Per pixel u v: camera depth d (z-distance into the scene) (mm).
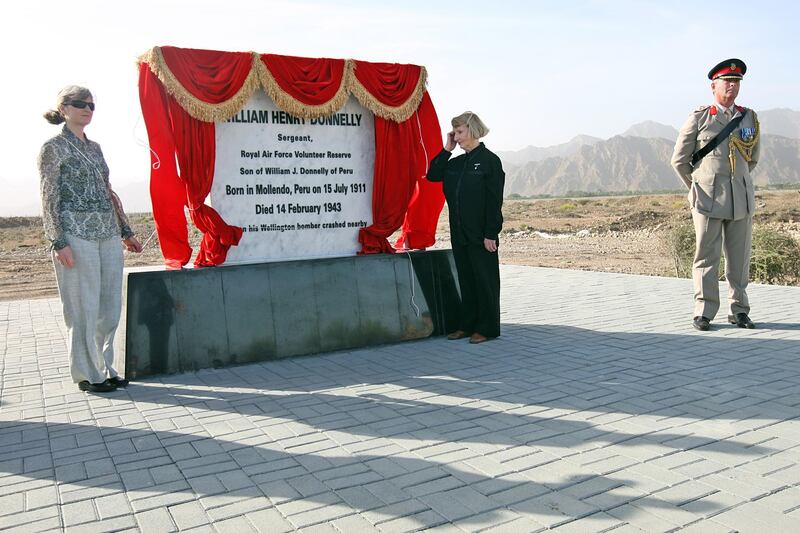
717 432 3912
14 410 4723
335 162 6648
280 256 6418
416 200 7152
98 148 5203
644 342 6309
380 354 6258
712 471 3373
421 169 7078
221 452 3803
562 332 6914
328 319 6383
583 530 2801
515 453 3664
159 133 5668
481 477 3359
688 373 5180
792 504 3010
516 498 3117
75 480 3457
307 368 5785
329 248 6672
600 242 26875
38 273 18297
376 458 3646
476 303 6832
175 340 5680
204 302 5816
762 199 47688
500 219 6430
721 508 2977
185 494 3252
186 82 5629
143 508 3113
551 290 10094
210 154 5898
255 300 6043
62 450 3895
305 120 6430
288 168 6398
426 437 3951
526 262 19719
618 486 3221
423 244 7230
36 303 10461
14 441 4066
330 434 4055
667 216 34875
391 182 6883
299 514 3010
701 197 6746
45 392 5195
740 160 6676
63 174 4848
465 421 4223
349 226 6770
